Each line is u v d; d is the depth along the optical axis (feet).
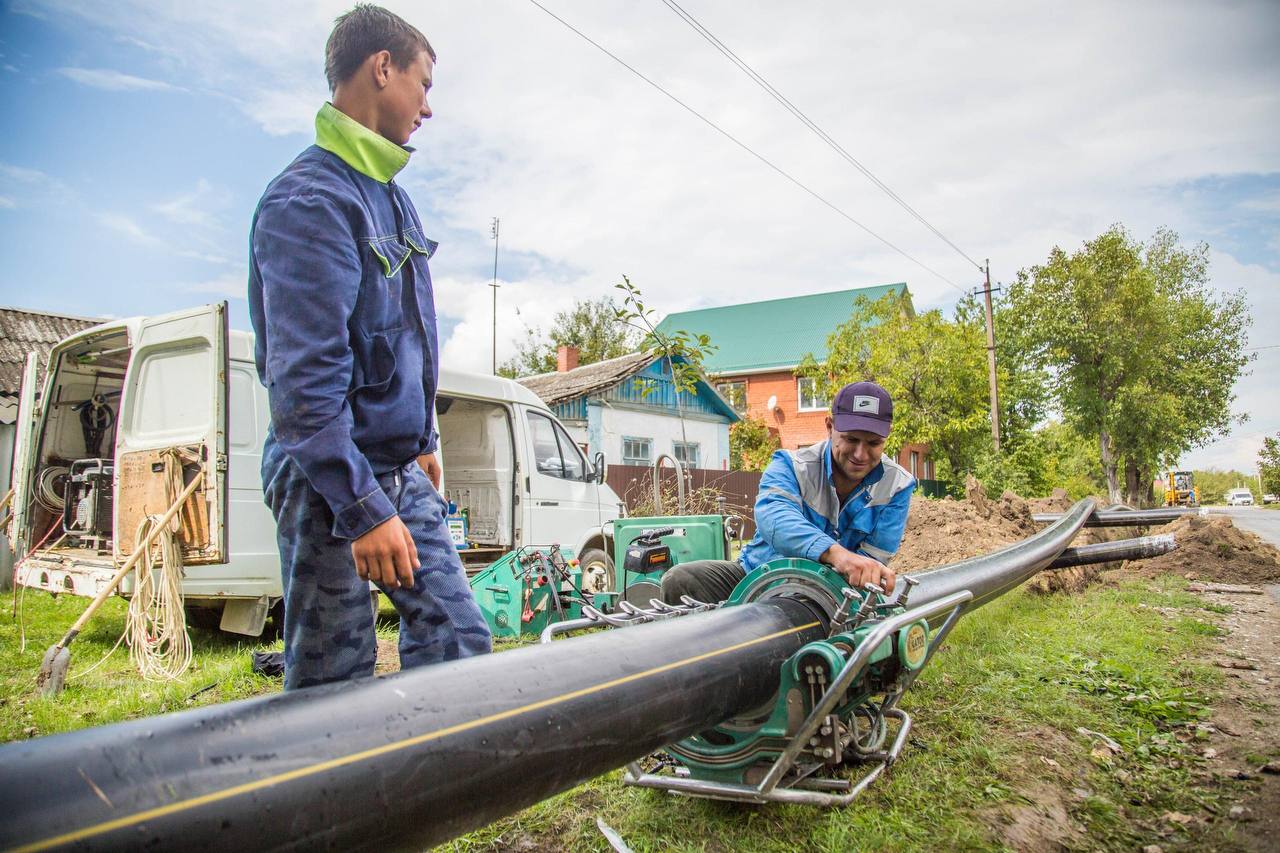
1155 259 119.75
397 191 6.84
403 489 6.64
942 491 86.94
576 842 8.42
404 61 6.65
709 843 8.34
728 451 72.28
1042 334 108.88
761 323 122.93
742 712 7.48
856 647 8.02
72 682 16.51
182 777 3.56
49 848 3.13
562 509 27.68
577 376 66.64
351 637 6.26
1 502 23.95
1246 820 9.09
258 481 20.07
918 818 8.77
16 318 42.52
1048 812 9.09
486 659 5.23
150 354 20.02
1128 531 37.04
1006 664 14.88
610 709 5.59
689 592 11.56
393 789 4.22
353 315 6.16
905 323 83.76
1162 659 15.88
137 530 18.94
